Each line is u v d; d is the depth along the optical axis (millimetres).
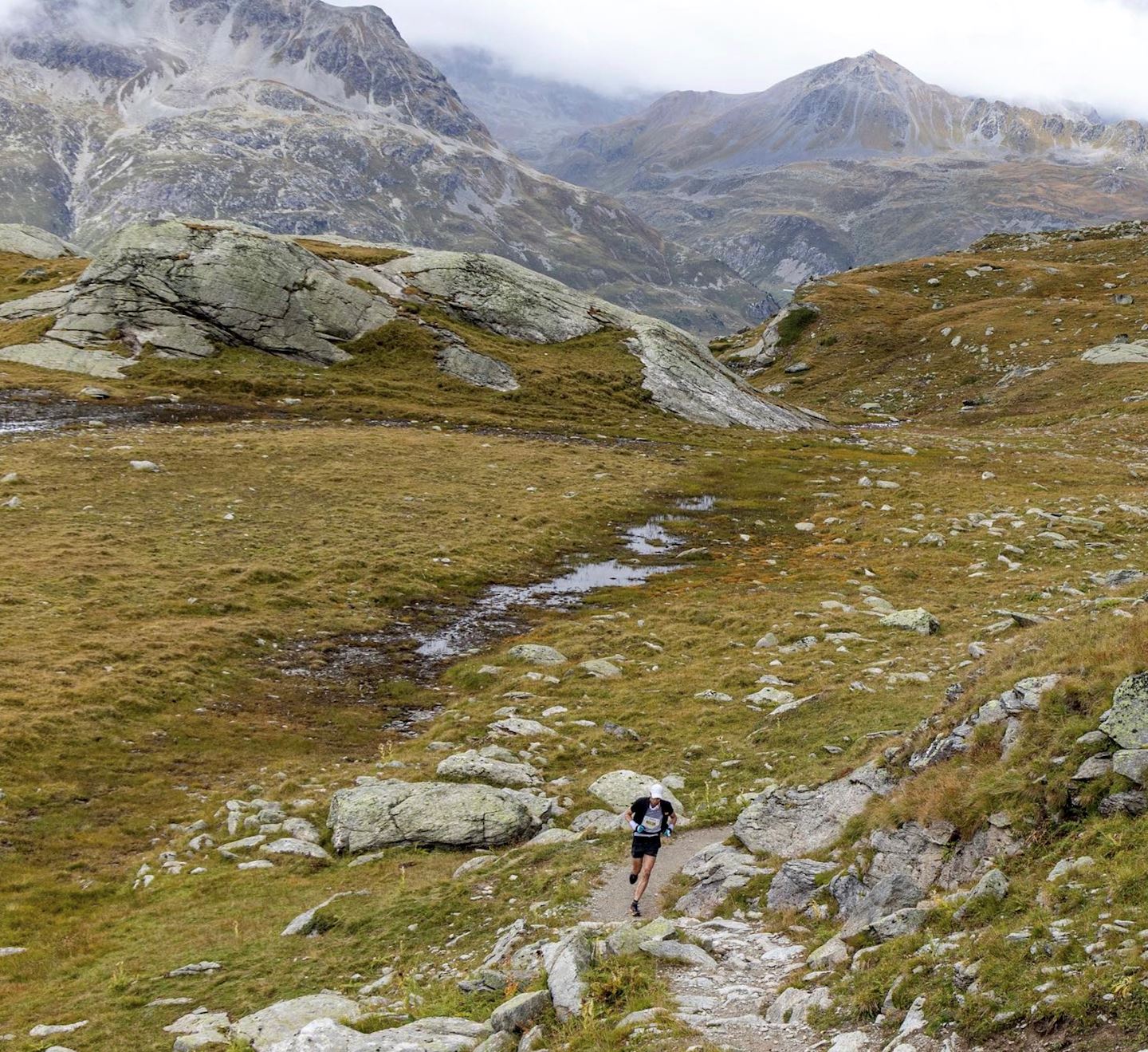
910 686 28812
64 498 54688
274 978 16703
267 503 58438
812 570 50875
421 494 63688
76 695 31438
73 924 20531
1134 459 80000
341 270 112062
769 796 19688
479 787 24828
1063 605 36719
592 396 100812
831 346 139000
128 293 94938
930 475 74812
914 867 14453
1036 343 120062
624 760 27516
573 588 50719
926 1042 9977
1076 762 13703
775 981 13023
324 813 25781
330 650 39812
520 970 14672
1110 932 10125
